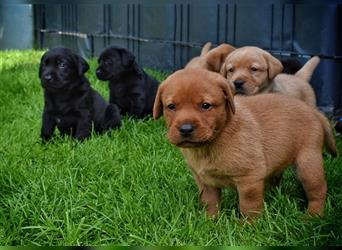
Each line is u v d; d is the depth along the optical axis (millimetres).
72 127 1850
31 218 1223
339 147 1652
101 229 1185
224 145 1180
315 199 1283
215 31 2701
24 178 1412
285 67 2191
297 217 1229
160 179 1424
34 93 2438
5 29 4461
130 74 2150
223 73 1843
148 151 1637
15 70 3004
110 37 3479
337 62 2186
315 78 2244
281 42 2367
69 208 1255
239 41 2566
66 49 1812
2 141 1716
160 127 1877
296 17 2299
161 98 1183
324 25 2197
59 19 4059
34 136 1830
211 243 1133
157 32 3078
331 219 1201
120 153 1605
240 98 1300
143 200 1292
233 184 1229
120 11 3355
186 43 2867
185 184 1389
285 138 1251
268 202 1318
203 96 1132
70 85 1794
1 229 1180
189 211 1243
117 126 1891
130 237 1150
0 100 2289
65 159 1545
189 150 1225
